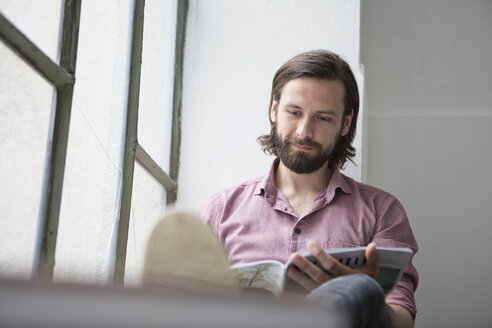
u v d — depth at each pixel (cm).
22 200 102
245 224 162
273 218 162
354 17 222
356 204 164
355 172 207
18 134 100
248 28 229
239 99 225
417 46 271
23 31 103
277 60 225
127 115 167
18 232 101
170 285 91
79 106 128
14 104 98
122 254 155
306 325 29
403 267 112
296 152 163
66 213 121
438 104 264
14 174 98
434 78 267
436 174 253
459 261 244
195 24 232
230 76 227
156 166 191
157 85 202
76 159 127
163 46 210
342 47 221
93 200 138
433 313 241
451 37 270
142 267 92
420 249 247
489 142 254
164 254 93
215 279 92
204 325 27
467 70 266
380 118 263
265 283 103
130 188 160
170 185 215
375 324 80
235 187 174
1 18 92
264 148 201
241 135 222
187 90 228
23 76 102
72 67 123
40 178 112
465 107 262
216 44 230
